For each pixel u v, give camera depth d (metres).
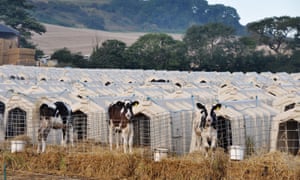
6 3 165.88
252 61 127.69
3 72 68.62
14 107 33.28
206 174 22.12
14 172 25.44
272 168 21.23
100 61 117.06
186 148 31.19
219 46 137.75
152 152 25.91
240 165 21.89
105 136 32.56
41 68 79.81
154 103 31.22
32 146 30.20
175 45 131.50
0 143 30.52
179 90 41.09
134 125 32.00
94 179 23.89
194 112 31.23
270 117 31.25
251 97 38.44
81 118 33.47
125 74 76.25
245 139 28.97
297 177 20.77
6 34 145.00
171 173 22.89
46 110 28.45
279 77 77.50
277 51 140.00
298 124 28.33
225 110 29.36
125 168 23.95
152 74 76.31
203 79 72.38
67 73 71.31
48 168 25.80
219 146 28.17
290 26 137.75
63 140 29.77
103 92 45.34
